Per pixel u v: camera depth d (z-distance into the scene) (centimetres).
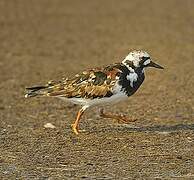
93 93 1520
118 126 1714
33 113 1945
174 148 1491
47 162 1399
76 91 1530
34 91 1562
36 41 3681
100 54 3209
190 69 2656
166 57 2988
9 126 1755
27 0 5666
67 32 4034
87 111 1903
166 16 4634
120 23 4369
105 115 1636
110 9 5141
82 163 1388
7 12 4934
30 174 1323
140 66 1534
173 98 2109
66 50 3372
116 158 1420
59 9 5156
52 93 1546
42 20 4562
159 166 1361
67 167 1363
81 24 4375
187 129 1673
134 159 1411
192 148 1491
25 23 4406
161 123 1753
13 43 3600
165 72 2594
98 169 1345
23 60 3067
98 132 1641
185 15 4653
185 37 3656
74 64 2938
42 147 1516
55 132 1659
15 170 1349
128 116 1844
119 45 3466
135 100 2084
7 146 1530
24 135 1636
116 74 1511
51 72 2730
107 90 1514
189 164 1373
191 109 1942
